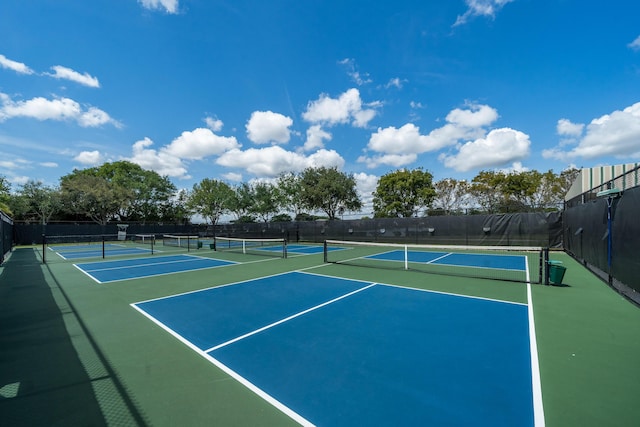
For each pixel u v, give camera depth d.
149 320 5.27
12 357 3.84
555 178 31.47
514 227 16.30
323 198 30.73
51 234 28.12
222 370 3.42
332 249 18.62
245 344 4.15
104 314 5.66
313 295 6.88
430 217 18.77
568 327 4.61
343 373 3.31
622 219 6.34
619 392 2.85
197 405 2.76
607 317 5.07
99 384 3.16
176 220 44.66
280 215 35.16
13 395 2.96
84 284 8.55
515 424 2.44
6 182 30.02
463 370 3.33
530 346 3.93
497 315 5.26
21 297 7.10
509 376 3.19
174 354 3.87
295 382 3.14
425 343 4.08
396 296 6.69
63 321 5.27
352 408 2.68
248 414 2.62
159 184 42.22
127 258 15.01
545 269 7.62
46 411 2.70
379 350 3.88
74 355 3.88
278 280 8.70
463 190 31.06
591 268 9.79
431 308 5.73
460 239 17.80
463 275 9.10
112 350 4.02
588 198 12.55
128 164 43.31
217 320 5.21
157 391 3.01
